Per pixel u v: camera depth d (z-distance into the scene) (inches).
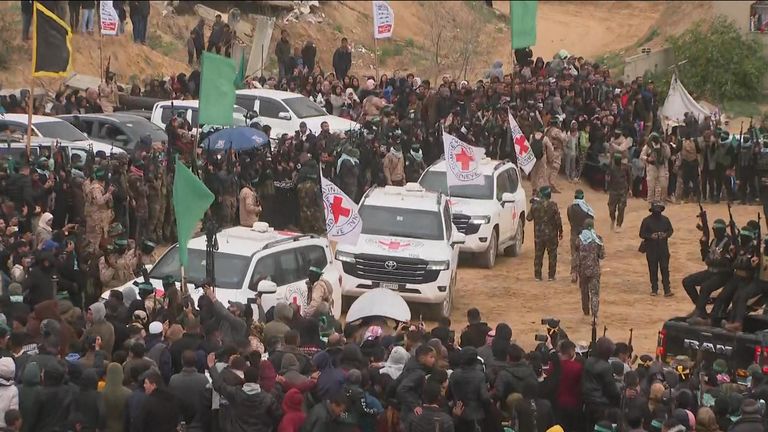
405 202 1362.0
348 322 964.0
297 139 1631.4
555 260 1487.5
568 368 826.8
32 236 1178.0
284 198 1584.6
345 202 1191.6
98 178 1322.6
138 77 2203.5
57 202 1325.0
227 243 1147.9
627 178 1808.6
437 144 1876.2
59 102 1818.4
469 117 1948.8
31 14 2110.0
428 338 874.1
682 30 2896.2
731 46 2598.4
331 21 2864.2
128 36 2309.3
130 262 1145.4
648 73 2652.6
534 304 1392.7
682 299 1433.3
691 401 801.6
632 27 3329.2
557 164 1964.8
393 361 808.9
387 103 2039.9
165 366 800.3
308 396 764.0
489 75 2335.1
